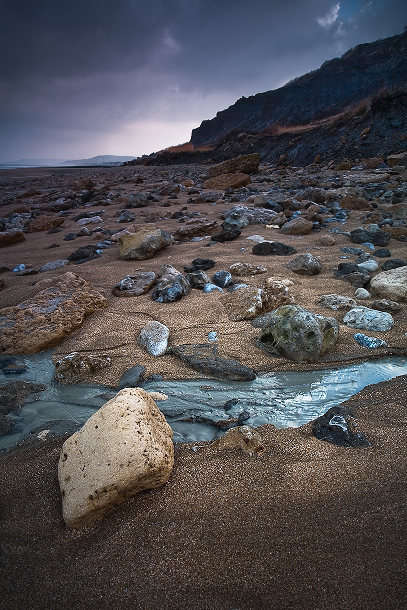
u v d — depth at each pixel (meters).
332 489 2.24
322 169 19.47
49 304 4.77
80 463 2.20
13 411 3.23
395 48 38.75
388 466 2.38
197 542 1.96
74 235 8.86
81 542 2.00
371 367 3.62
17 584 1.80
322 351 3.74
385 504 2.12
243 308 4.55
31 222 10.35
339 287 5.23
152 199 13.06
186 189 15.76
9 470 2.54
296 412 3.09
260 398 3.27
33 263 7.05
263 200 10.51
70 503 2.08
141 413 2.35
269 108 43.19
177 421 3.02
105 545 1.97
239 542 1.94
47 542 2.01
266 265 6.12
